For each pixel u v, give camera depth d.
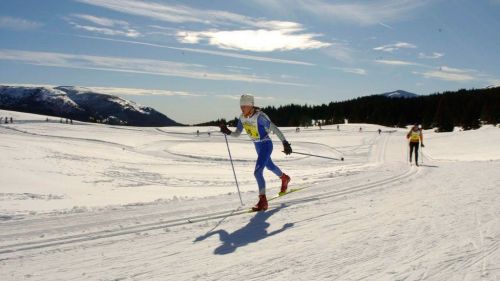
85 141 48.19
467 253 3.95
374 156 35.16
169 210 6.54
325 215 5.91
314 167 26.58
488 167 12.67
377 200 7.03
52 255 4.24
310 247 4.36
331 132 80.75
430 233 4.73
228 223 5.59
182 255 4.20
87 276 3.63
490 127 55.66
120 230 5.26
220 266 3.84
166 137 69.25
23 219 5.94
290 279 3.46
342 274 3.54
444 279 3.33
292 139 62.75
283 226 5.35
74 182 15.24
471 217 5.46
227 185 13.84
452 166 13.93
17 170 16.53
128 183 15.79
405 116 129.75
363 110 136.75
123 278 3.57
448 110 92.75
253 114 6.63
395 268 3.63
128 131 82.31
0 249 4.46
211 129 100.88
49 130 70.56
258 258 4.05
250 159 36.47
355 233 4.87
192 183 15.95
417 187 8.57
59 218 5.99
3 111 124.38
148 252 4.31
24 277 3.61
